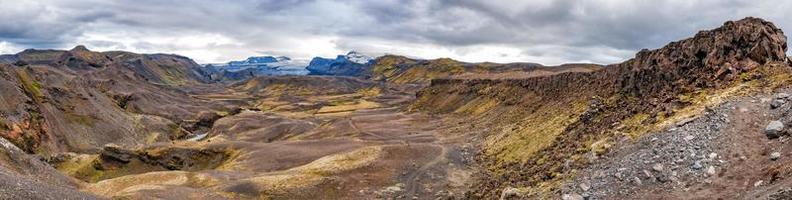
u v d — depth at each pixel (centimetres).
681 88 6262
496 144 10906
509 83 18400
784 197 3312
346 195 8575
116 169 15100
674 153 4659
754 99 5019
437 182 8962
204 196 8125
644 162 4756
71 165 15850
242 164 12888
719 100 5275
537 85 15175
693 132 4828
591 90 10475
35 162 8219
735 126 4653
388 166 9994
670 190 4269
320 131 19388
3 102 17750
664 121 5462
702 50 6988
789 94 4794
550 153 7281
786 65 5581
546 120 10469
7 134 16488
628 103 7625
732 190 3947
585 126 7569
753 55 6012
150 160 15112
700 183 4184
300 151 13562
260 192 8644
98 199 6819
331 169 9769
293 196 8469
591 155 5541
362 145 13850
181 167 14825
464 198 7556
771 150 4175
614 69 10100
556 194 5031
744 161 4203
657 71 7812
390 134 16588
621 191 4547
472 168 9756
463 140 13275
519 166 7931
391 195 8412
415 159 10519
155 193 7944
